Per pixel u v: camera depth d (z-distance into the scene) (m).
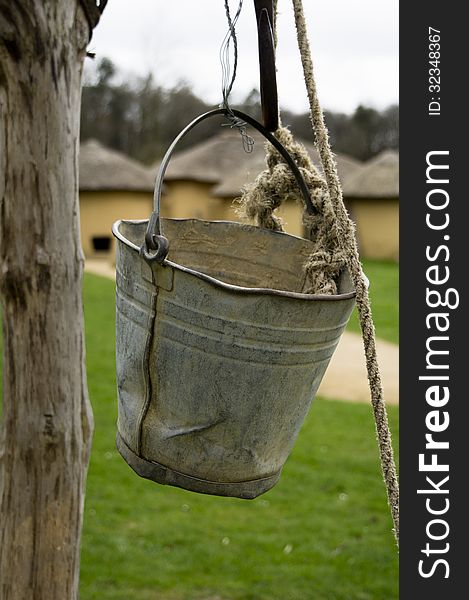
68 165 1.29
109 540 3.75
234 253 1.58
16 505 1.34
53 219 1.29
